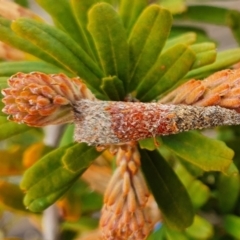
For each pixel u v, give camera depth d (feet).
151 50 0.94
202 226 1.12
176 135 0.93
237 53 1.00
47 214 1.20
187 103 0.86
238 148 1.22
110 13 0.92
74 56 0.95
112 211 0.90
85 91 0.86
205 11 1.31
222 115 0.83
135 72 0.95
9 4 1.07
